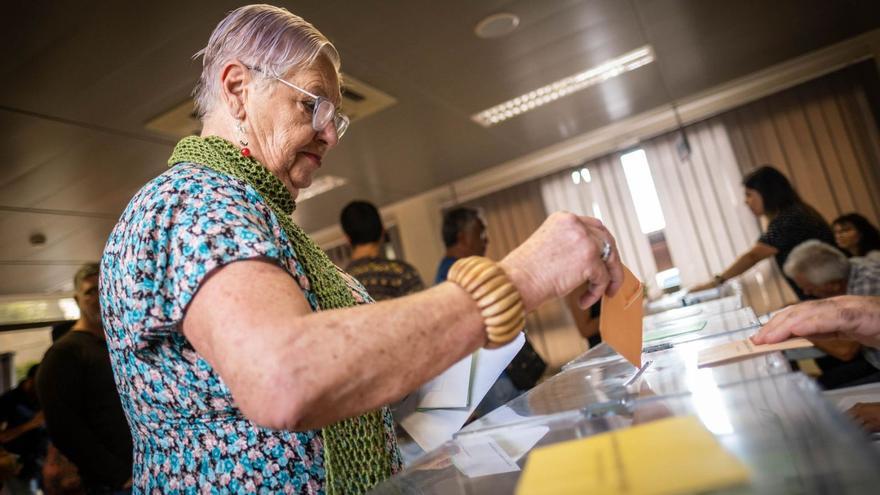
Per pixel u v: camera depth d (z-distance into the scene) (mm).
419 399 762
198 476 590
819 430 281
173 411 600
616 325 567
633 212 5188
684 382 470
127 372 620
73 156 3357
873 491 234
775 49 4086
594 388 542
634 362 583
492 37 2992
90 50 2367
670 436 336
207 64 743
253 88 716
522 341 746
